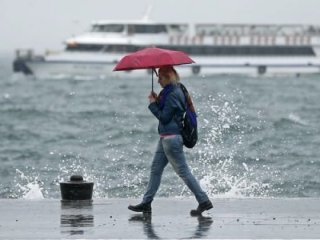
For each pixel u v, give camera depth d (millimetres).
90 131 93438
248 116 98938
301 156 67250
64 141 85000
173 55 34094
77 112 127688
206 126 74812
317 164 62906
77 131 95250
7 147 81438
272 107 138000
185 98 34188
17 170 61312
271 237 29516
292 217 33656
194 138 34312
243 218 33500
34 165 65250
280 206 36594
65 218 33594
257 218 33469
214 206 36688
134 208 35094
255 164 61219
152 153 70188
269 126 89000
